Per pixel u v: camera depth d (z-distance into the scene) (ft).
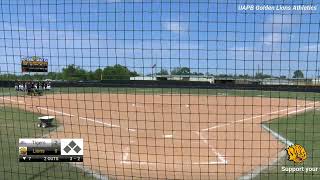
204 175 30.04
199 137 43.16
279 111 61.52
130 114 59.77
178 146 38.73
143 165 32.40
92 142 39.96
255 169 31.32
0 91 73.82
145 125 50.78
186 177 29.66
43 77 45.85
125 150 36.99
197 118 56.85
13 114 55.26
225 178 29.43
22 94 70.23
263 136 43.62
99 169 31.17
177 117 58.23
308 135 44.06
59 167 31.19
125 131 46.37
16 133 43.19
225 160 33.76
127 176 29.78
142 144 39.45
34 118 53.01
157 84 73.00
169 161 33.50
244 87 64.85
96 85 62.85
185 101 72.38
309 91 55.11
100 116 56.70
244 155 35.32
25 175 29.25
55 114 56.54
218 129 48.11
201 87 70.90
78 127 47.83
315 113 60.08
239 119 55.83
